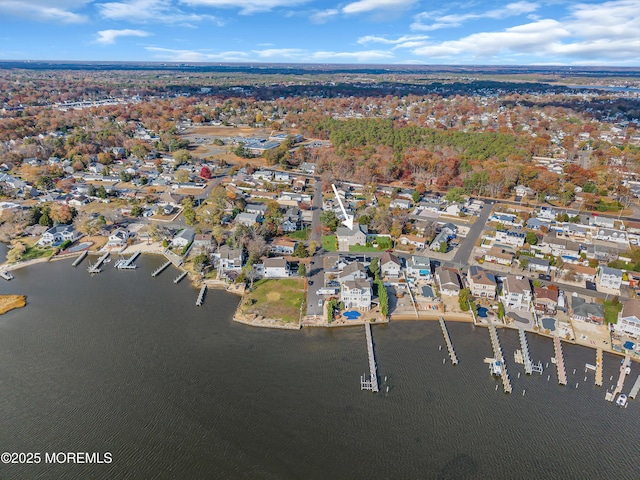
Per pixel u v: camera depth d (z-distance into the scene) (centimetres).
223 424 6881
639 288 10725
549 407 7312
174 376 7888
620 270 10956
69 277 11494
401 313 9838
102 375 7894
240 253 11725
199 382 7750
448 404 7350
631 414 7169
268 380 7825
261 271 11375
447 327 9412
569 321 9481
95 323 9444
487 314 9756
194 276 11431
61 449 6425
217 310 10000
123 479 5978
